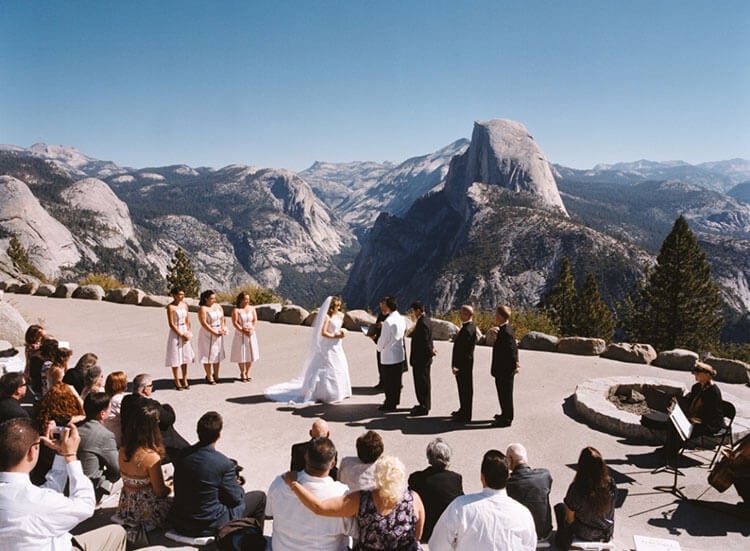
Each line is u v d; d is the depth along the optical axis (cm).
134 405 679
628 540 593
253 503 593
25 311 1822
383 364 956
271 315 1773
